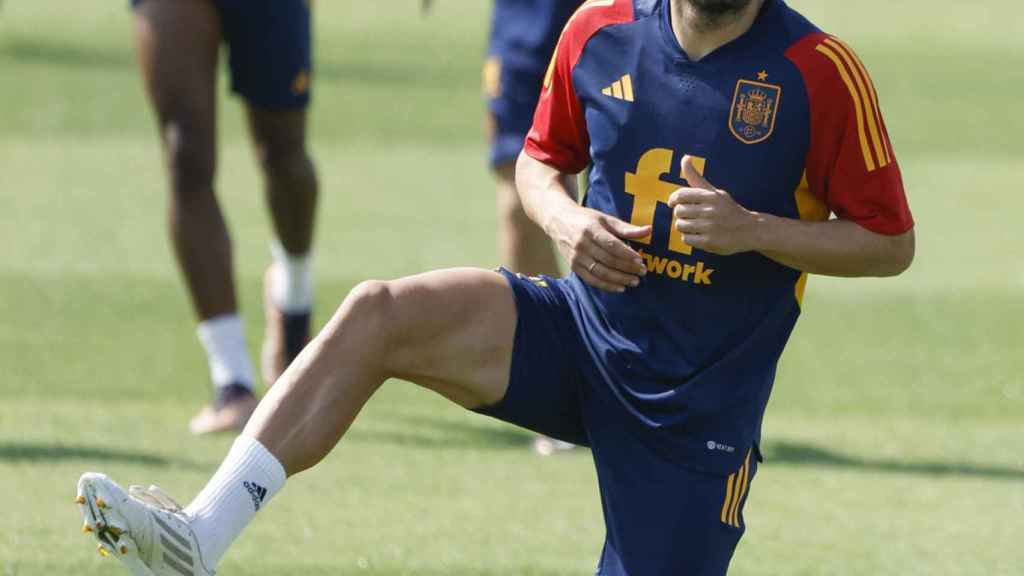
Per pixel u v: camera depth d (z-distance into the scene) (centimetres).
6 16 10769
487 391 1677
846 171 1641
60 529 2103
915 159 6588
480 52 9944
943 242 5003
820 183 1659
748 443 1717
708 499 1691
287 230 3041
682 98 1664
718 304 1678
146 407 2953
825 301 4225
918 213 5459
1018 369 3538
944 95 8500
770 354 1719
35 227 4766
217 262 2773
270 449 1566
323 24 11250
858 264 1642
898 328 3925
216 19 2802
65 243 4556
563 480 2528
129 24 10675
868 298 4259
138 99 7600
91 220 4903
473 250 4625
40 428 2694
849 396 3281
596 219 1652
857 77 1634
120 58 8981
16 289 3975
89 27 10419
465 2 13225
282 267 3083
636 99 1683
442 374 1652
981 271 4603
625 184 1692
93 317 3731
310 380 1581
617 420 1705
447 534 2183
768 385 1728
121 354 3403
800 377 3441
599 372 1700
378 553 2075
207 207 2775
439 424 2927
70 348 3431
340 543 2117
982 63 9931
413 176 5925
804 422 3042
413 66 9162
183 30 2752
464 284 1669
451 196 5541
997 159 6631
